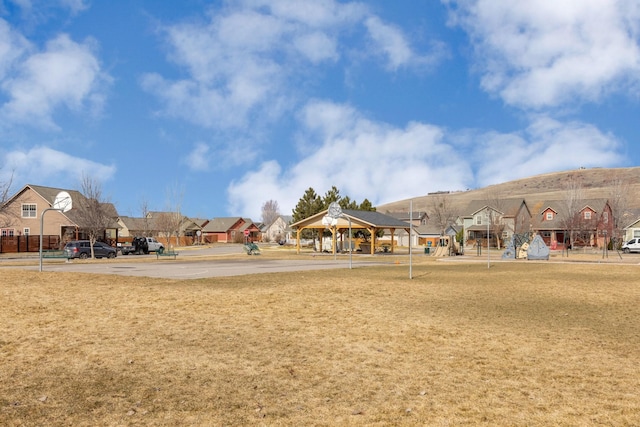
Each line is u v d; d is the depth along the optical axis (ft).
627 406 18.43
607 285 58.95
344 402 18.84
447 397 19.43
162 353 25.86
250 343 28.19
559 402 18.86
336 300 44.24
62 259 130.41
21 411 17.72
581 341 29.04
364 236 207.72
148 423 16.70
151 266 91.35
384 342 28.63
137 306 40.06
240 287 53.31
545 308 41.16
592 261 112.47
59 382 21.07
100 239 186.39
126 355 25.40
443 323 34.19
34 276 63.05
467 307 41.34
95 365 23.62
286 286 54.54
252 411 17.87
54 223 192.95
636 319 36.29
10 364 23.68
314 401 18.94
